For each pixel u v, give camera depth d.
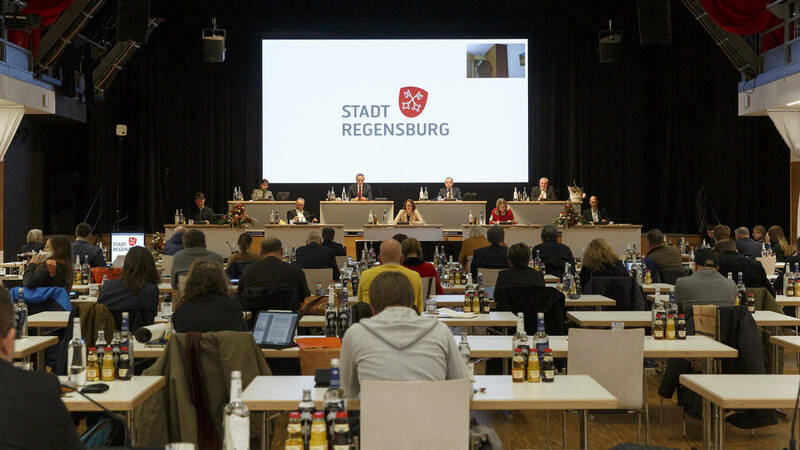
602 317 5.60
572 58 17.09
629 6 14.59
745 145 14.90
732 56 13.58
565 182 17.25
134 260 4.96
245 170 17.14
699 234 15.27
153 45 16.78
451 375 3.15
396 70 16.67
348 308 5.29
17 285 6.96
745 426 4.84
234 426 2.53
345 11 15.31
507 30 16.77
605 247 7.03
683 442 5.10
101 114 16.06
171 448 2.27
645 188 17.45
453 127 16.70
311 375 3.89
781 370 5.54
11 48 12.18
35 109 13.02
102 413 3.59
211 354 3.80
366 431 2.81
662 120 17.12
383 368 3.05
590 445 5.03
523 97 16.75
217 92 17.14
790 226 14.16
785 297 7.38
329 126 16.66
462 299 6.77
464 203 14.66
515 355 3.58
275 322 4.59
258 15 14.91
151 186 16.72
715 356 4.33
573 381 3.58
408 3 15.38
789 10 12.48
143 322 4.93
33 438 1.95
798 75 11.99
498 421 5.68
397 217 14.20
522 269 6.12
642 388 4.30
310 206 17.02
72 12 12.93
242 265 7.94
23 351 4.43
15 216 14.30
